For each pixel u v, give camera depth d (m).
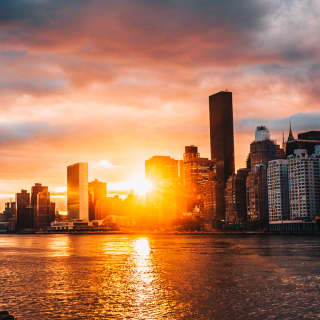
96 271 140.50
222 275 125.56
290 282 110.44
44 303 87.06
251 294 94.00
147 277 123.62
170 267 148.88
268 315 75.38
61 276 128.50
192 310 79.44
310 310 78.44
